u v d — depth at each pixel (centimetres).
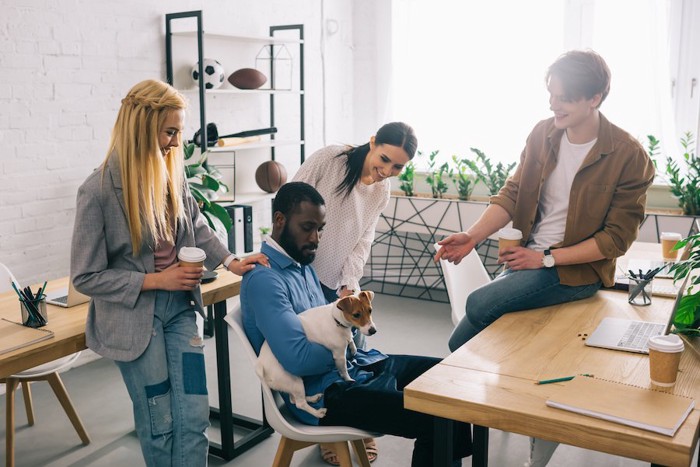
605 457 276
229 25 454
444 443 166
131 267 209
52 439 292
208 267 234
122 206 203
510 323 212
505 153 523
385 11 546
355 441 230
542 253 225
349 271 257
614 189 222
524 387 162
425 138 550
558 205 234
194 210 236
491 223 248
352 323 189
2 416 312
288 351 188
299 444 212
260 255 209
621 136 221
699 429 146
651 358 159
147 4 397
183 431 209
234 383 352
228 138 437
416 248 543
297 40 468
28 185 347
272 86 494
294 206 201
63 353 204
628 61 469
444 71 534
